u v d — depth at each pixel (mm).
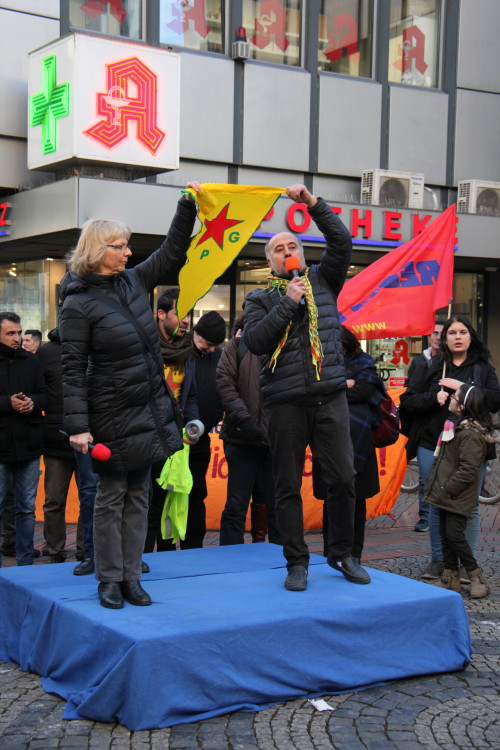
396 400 9039
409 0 15094
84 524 5551
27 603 4324
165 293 5500
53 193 11172
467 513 5637
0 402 5715
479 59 15641
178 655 3559
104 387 3920
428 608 4238
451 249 7590
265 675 3787
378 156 14734
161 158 11375
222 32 13555
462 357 6062
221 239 4559
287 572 4707
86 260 3924
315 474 5543
